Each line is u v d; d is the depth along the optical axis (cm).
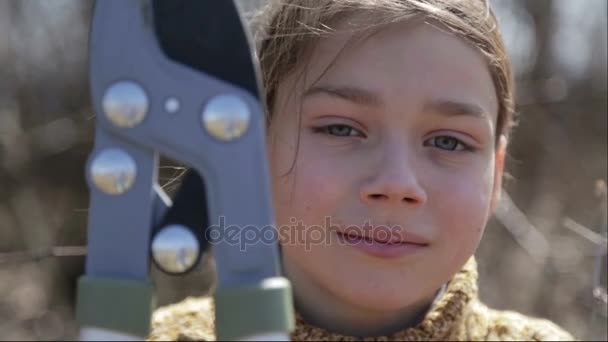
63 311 447
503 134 175
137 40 100
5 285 453
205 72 99
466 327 170
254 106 98
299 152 150
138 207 100
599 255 265
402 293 145
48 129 514
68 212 496
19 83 557
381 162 142
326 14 150
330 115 148
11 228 479
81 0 577
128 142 100
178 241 100
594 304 283
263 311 96
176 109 98
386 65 144
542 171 533
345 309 158
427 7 147
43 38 571
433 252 146
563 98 576
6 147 505
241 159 98
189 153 98
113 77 100
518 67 664
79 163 515
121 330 98
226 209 98
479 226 152
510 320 185
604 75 657
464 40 150
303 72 152
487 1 163
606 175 526
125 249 100
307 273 156
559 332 187
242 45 99
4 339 396
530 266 404
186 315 186
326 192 146
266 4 186
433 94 144
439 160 147
